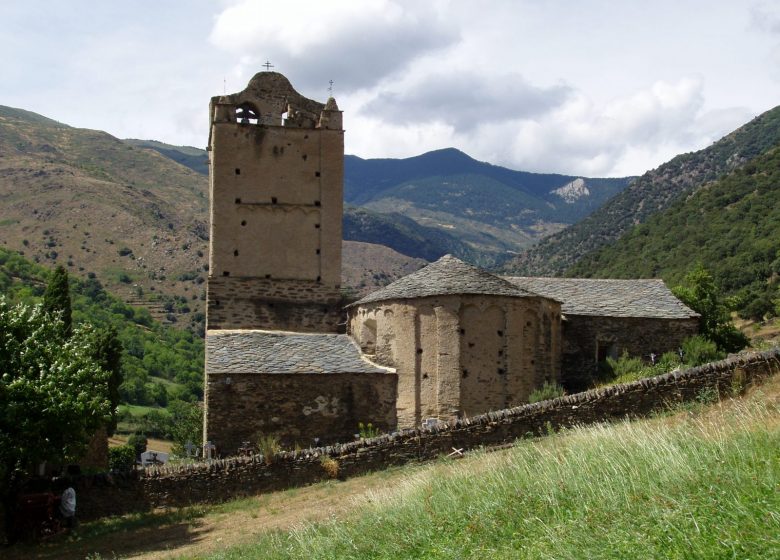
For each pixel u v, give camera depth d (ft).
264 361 107.34
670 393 73.46
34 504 71.15
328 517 58.80
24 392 70.44
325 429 105.29
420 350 107.45
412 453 77.46
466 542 42.70
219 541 61.62
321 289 129.18
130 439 218.38
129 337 336.49
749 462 40.63
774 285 250.16
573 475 47.26
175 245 505.25
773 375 70.69
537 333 110.01
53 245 485.56
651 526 36.06
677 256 291.38
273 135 130.93
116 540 66.85
